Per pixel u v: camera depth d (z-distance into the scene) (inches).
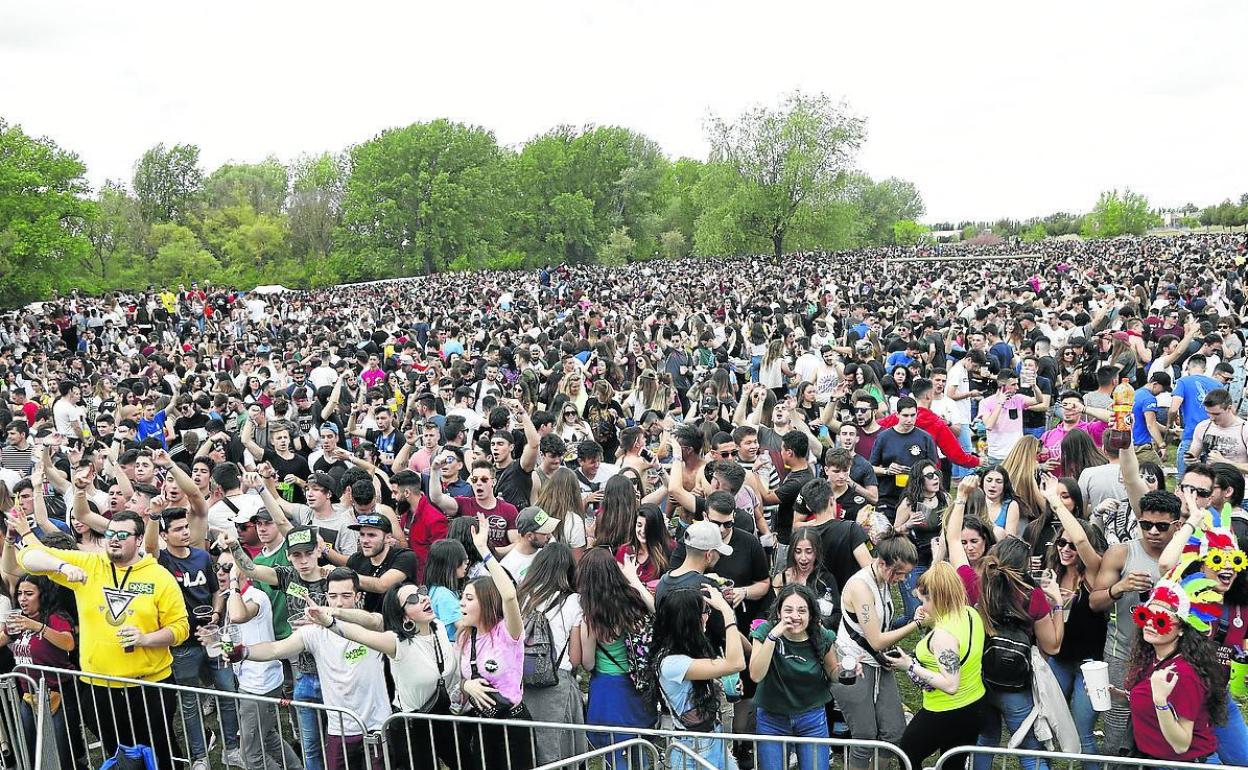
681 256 4286.4
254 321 1487.5
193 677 273.1
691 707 219.6
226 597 267.4
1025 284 1336.1
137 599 250.5
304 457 434.3
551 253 4097.0
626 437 344.5
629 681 227.0
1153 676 192.2
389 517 302.0
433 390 570.6
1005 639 217.9
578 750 233.1
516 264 4055.1
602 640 226.5
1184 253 2143.2
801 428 383.9
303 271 3558.1
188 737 260.7
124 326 1353.3
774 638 217.6
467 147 3572.8
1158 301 813.9
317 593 253.3
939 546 279.6
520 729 224.4
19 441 432.8
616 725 225.9
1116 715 239.9
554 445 331.3
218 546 282.8
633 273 2439.7
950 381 491.2
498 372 607.2
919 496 312.0
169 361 749.3
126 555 251.9
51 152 2145.7
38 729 235.0
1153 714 193.2
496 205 3718.0
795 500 304.8
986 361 514.3
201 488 350.0
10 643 273.9
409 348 780.6
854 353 614.9
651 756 222.1
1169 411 437.7
